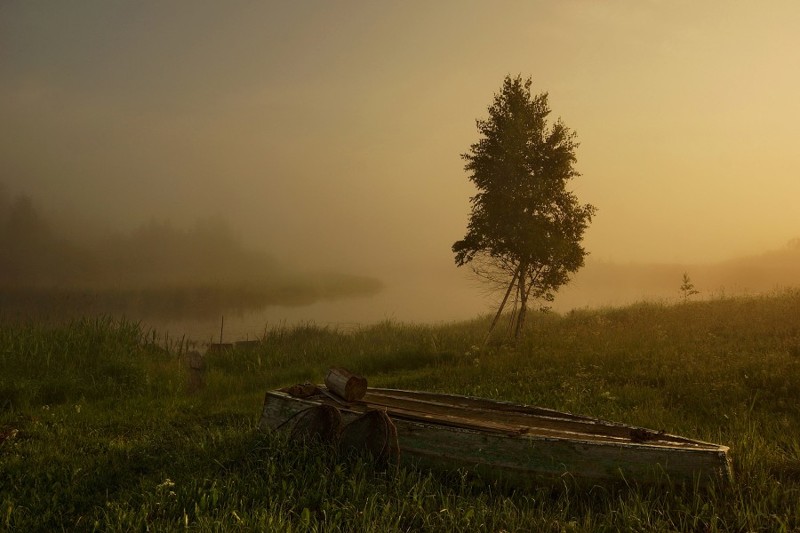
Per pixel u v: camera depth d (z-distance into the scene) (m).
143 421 10.62
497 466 6.45
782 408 9.95
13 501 6.04
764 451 7.10
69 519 5.69
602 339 17.88
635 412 10.05
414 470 6.64
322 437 7.31
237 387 15.35
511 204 20.55
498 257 21.58
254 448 7.29
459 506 5.68
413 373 16.09
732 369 12.41
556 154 20.73
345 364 17.75
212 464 7.10
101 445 8.66
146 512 5.45
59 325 17.81
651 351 15.33
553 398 11.66
